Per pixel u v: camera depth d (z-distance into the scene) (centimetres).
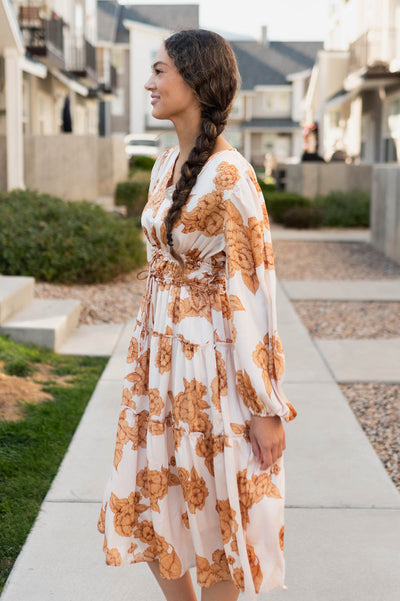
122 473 198
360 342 631
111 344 601
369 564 279
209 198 183
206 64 182
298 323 695
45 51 1841
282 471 194
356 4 2519
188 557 203
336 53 2741
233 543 189
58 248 816
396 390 500
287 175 2108
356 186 1848
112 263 846
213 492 193
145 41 4456
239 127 4875
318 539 297
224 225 183
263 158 4881
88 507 318
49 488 337
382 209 1235
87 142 1600
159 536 195
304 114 4528
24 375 495
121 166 1834
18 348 545
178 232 186
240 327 182
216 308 192
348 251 1263
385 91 2131
